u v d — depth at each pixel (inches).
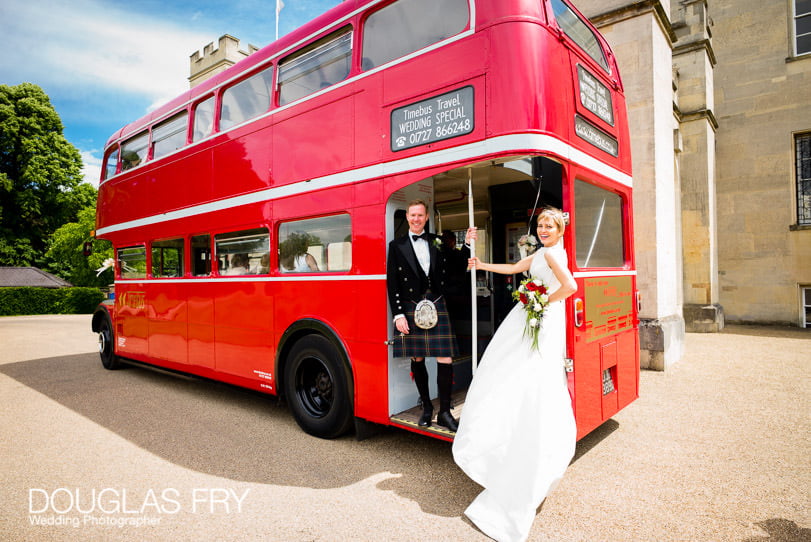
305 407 183.3
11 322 786.2
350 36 168.9
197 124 243.8
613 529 111.0
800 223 454.3
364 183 160.2
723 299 484.1
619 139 181.8
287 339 190.1
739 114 474.6
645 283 289.4
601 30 306.0
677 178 393.7
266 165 200.1
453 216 238.4
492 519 112.3
